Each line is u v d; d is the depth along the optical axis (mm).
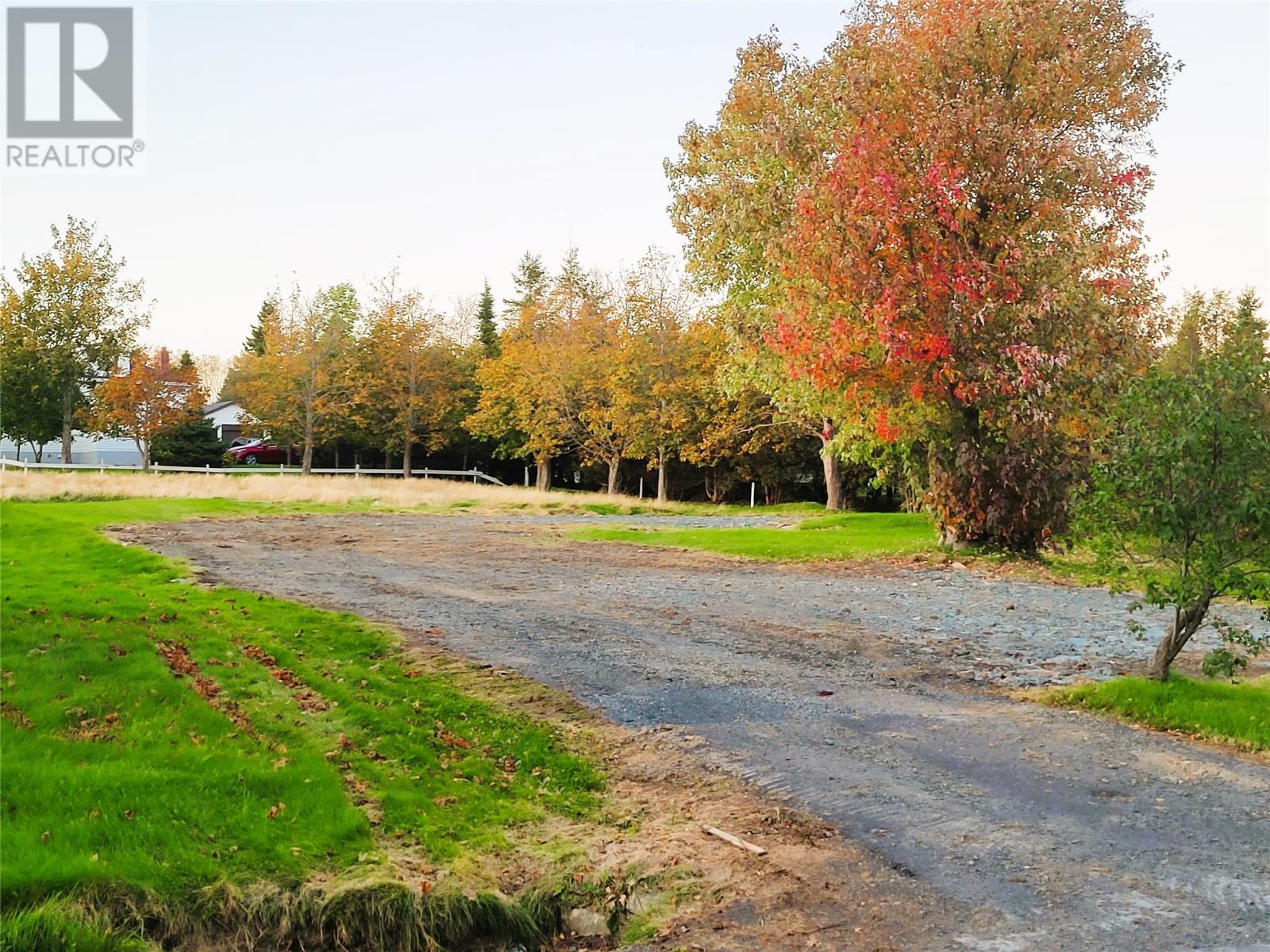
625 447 42812
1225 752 8094
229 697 8508
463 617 12570
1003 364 18000
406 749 7859
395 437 52688
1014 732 8547
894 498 46562
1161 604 8922
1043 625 12898
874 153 19078
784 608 13867
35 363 42500
